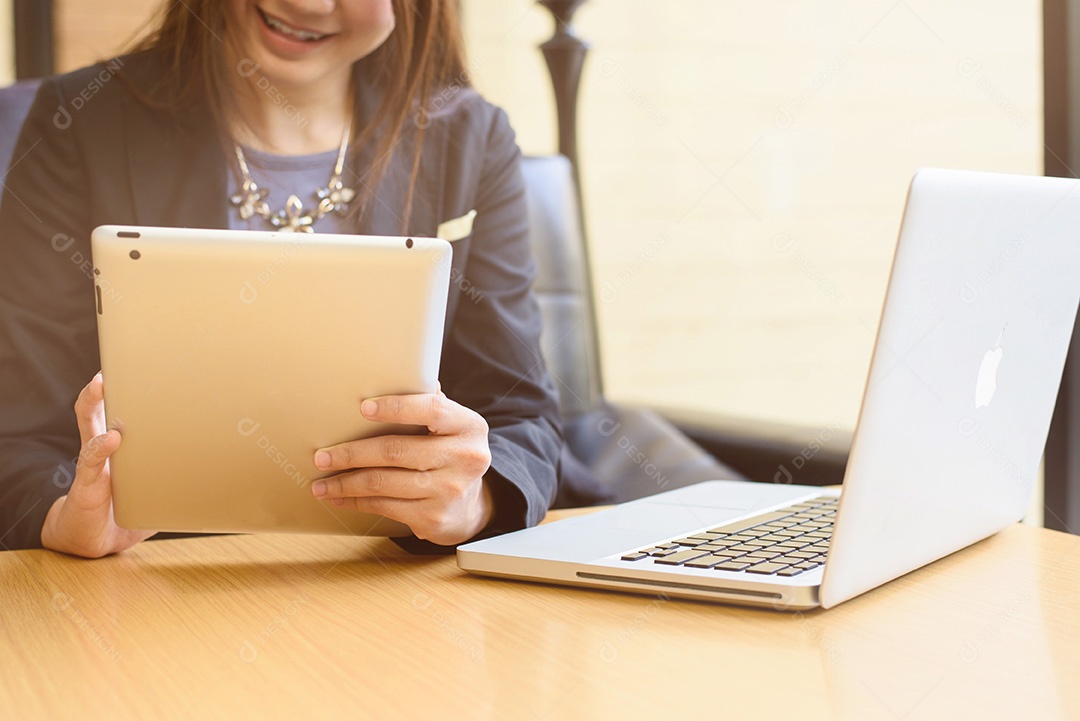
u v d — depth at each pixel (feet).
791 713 1.79
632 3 12.39
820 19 12.77
